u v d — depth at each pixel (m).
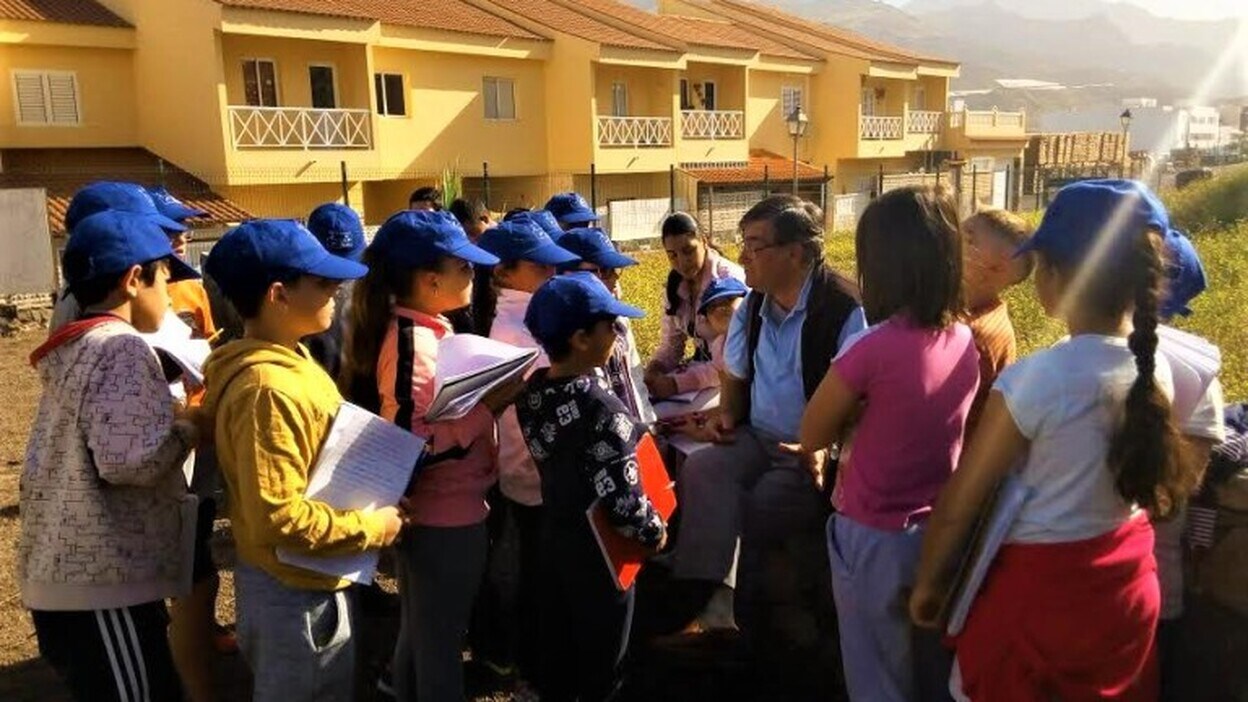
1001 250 3.13
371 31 21.89
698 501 3.78
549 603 3.12
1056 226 2.20
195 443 2.64
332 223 3.63
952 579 2.36
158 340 2.91
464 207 5.70
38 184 18.88
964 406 2.66
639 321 10.09
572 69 27.06
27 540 2.71
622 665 3.46
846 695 3.60
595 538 3.01
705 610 3.92
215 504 3.70
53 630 2.71
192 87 20.45
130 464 2.55
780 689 3.68
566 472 3.00
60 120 20.52
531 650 3.34
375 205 25.45
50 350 2.68
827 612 3.72
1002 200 44.28
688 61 29.92
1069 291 2.20
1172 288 2.81
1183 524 2.80
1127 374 2.13
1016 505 2.21
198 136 20.69
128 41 20.92
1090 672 2.23
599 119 27.44
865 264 2.64
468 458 3.02
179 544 2.86
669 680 3.75
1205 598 2.92
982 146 42.75
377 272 3.02
